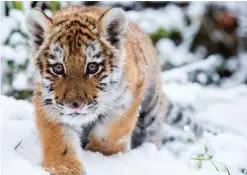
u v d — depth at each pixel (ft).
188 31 58.80
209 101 46.14
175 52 56.90
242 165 27.91
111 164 27.09
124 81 27.81
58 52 25.90
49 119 26.61
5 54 42.39
